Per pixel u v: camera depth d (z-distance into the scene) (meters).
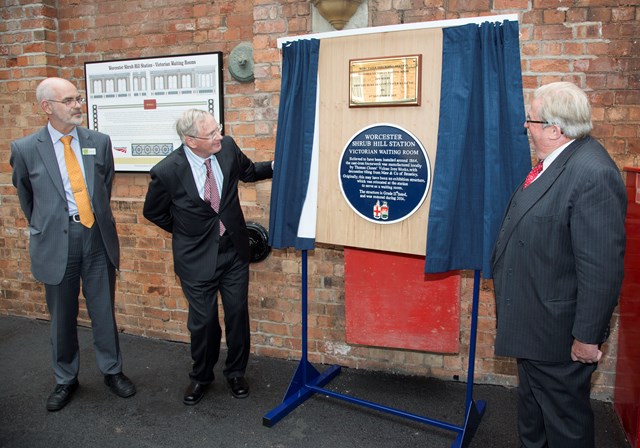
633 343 2.57
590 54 2.77
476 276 2.48
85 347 3.82
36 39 3.97
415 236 2.51
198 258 2.83
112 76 3.83
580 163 1.80
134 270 3.98
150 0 3.74
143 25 3.79
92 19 3.93
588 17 2.75
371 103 2.51
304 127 2.71
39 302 4.35
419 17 2.95
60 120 2.70
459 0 2.88
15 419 2.86
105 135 2.99
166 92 3.70
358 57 2.53
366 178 2.59
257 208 3.53
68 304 2.94
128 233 3.95
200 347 2.95
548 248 1.84
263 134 3.38
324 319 3.47
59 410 2.96
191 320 2.93
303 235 2.81
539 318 1.89
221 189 2.81
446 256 2.39
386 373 3.40
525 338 1.93
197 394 3.02
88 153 2.87
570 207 1.78
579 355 1.82
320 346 3.52
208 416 2.89
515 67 2.21
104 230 2.94
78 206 2.85
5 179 4.27
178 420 2.85
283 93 2.75
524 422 2.14
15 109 4.14
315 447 2.60
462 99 2.28
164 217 2.88
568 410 1.92
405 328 3.00
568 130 1.85
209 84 3.58
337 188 2.68
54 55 4.05
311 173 2.74
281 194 2.76
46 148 2.78
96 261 2.96
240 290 2.96
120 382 3.13
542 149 1.94
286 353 3.62
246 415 2.90
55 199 2.80
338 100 2.61
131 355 3.70
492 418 2.84
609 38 2.75
